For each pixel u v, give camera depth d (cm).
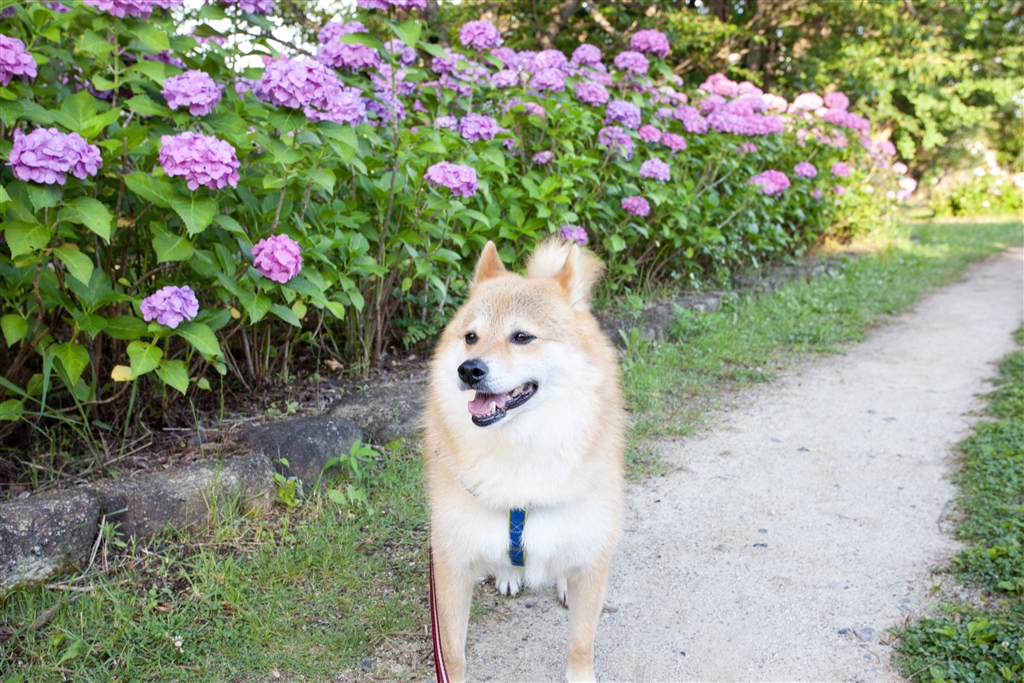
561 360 287
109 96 449
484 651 318
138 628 301
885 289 1003
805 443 529
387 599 339
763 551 388
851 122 1061
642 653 314
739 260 913
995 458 470
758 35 1355
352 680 291
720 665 306
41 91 403
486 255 356
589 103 675
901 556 379
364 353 561
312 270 426
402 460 456
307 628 316
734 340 733
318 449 429
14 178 365
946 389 638
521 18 1165
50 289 363
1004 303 979
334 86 402
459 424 289
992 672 279
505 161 621
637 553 389
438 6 971
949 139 2377
